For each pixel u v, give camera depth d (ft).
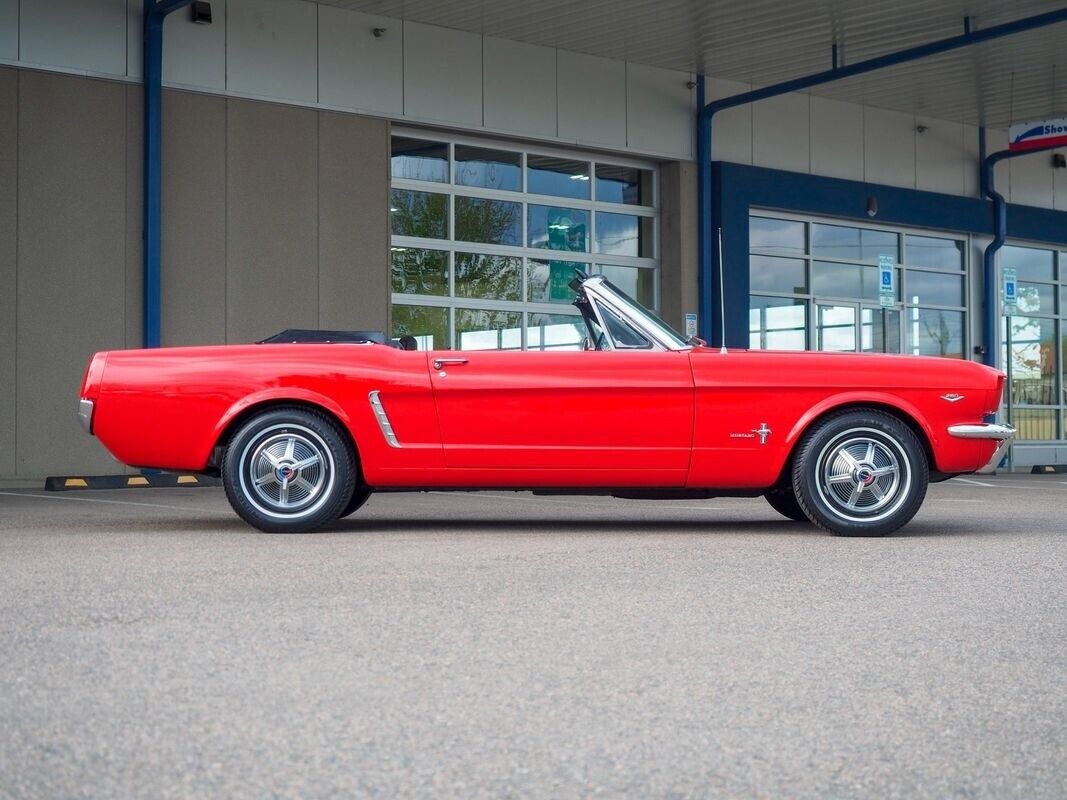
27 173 38.93
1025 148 57.06
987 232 62.75
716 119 53.78
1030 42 48.78
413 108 45.96
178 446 20.76
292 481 20.90
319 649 11.35
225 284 42.06
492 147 48.70
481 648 11.49
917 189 60.23
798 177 55.57
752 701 9.83
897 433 21.21
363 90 44.86
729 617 13.19
